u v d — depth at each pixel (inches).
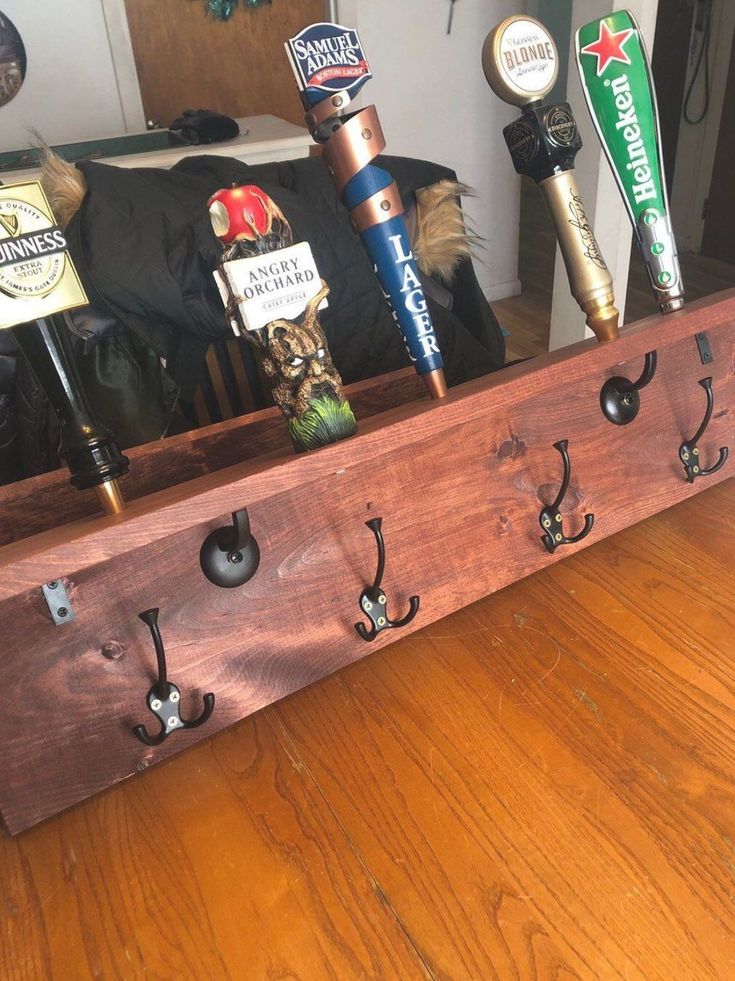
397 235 23.4
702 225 142.5
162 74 122.0
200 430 27.7
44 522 25.3
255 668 24.0
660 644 26.1
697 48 130.2
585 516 29.4
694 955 17.3
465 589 27.6
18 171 84.4
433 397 25.0
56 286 19.0
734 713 23.4
